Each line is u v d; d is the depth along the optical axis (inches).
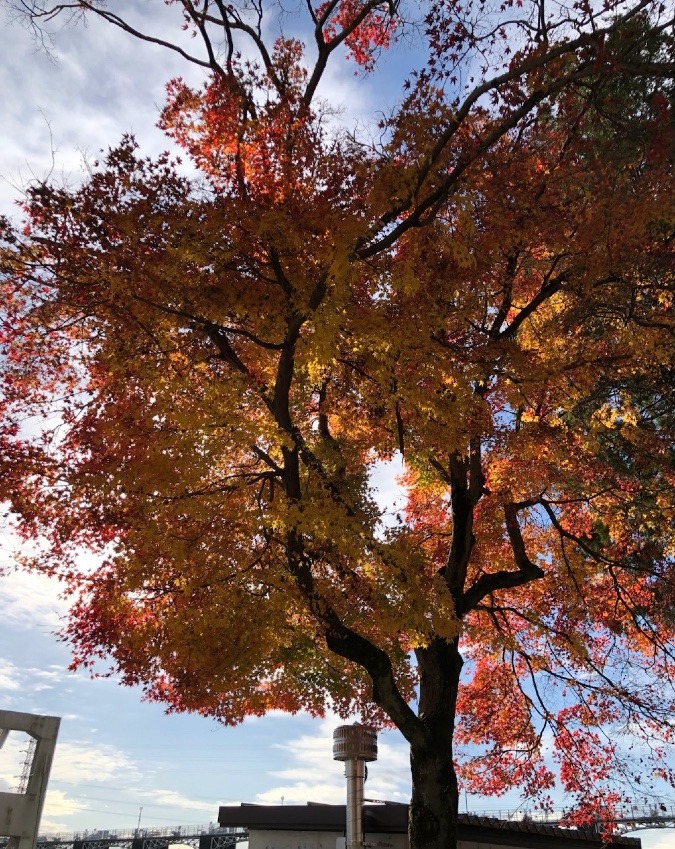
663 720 531.5
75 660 421.7
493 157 390.6
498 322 479.5
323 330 344.5
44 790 203.6
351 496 398.9
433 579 384.2
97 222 359.9
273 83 418.9
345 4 456.8
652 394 486.0
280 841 530.9
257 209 368.2
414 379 394.6
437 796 404.8
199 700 438.3
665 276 393.1
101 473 361.7
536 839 527.8
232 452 451.5
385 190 362.3
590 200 393.7
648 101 380.2
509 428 492.7
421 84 370.9
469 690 627.5
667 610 532.1
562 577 579.2
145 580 378.6
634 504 505.7
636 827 705.0
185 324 385.4
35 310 382.9
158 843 2063.2
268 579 401.4
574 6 349.4
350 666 507.5
